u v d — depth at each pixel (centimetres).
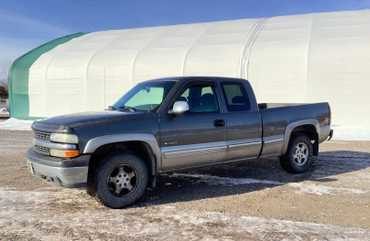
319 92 1944
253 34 2286
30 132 1994
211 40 2342
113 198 598
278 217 561
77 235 490
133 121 613
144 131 616
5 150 1284
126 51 2486
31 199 655
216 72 2130
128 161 610
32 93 2642
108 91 2400
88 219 553
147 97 688
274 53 2067
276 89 2028
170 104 652
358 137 1639
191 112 673
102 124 590
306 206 616
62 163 563
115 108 701
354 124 1877
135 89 744
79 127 575
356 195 680
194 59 2209
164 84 690
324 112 895
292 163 844
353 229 510
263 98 2053
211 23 2653
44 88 2598
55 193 694
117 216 566
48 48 2869
